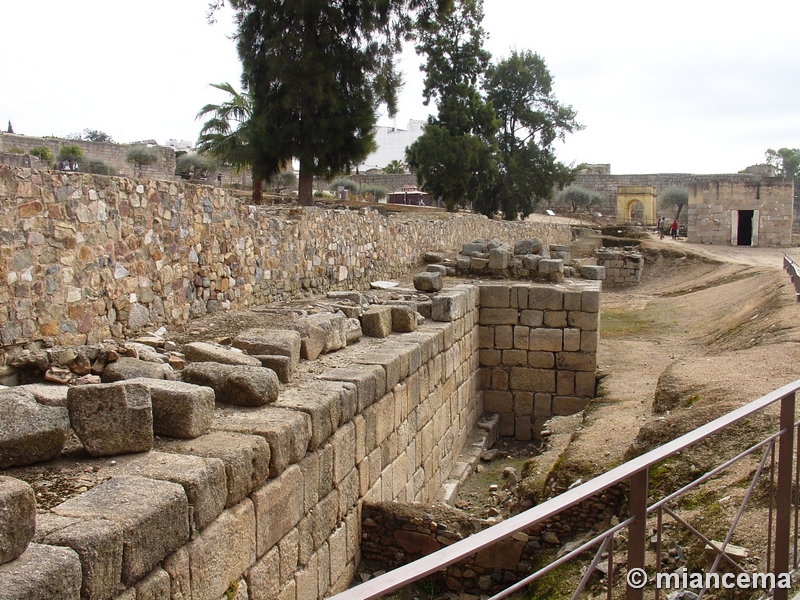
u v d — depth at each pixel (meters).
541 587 6.22
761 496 5.51
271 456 4.97
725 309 19.20
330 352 8.21
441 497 10.03
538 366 13.80
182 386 4.94
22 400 4.19
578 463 7.92
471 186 38.44
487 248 17.42
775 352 10.47
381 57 22.75
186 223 9.16
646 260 36.53
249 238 10.88
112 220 7.71
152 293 8.45
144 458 4.32
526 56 47.38
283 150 22.17
